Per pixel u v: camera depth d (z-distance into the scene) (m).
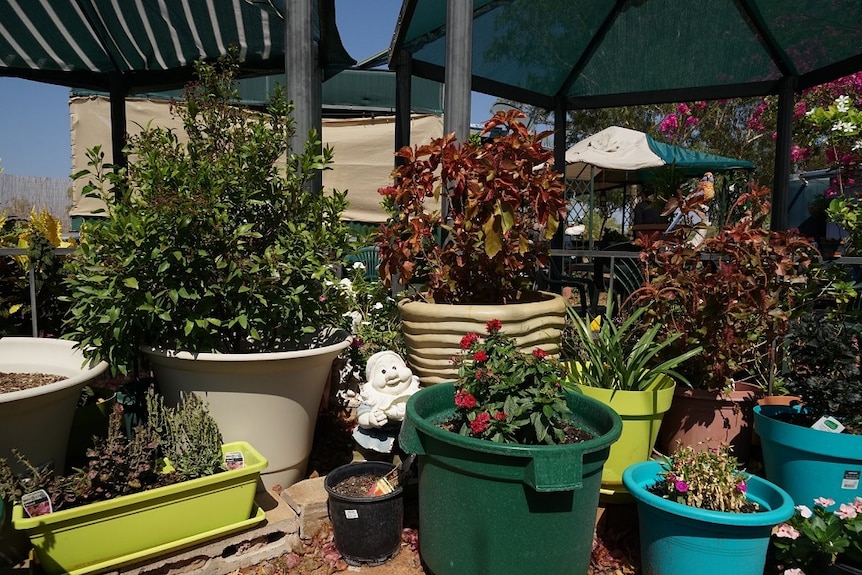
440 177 2.80
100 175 2.52
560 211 2.67
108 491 1.88
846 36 4.00
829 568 1.92
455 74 2.97
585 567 1.89
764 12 4.05
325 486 2.16
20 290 3.20
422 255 2.91
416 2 3.48
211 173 2.28
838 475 2.18
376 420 2.41
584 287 5.41
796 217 6.97
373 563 2.11
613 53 4.97
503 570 1.77
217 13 4.03
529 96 5.44
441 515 1.86
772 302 2.49
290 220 2.55
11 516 1.78
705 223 2.71
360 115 8.73
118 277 2.12
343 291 2.87
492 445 1.67
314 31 3.71
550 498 1.71
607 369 2.57
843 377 2.38
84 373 2.10
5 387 2.14
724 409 2.57
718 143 13.23
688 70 4.95
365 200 8.58
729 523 1.76
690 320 2.61
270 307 2.38
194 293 2.18
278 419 2.33
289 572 2.06
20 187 11.92
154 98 7.91
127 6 3.98
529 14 4.32
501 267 2.63
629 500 2.36
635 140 8.16
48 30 4.20
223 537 2.03
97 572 1.80
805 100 5.89
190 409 2.18
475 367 1.99
